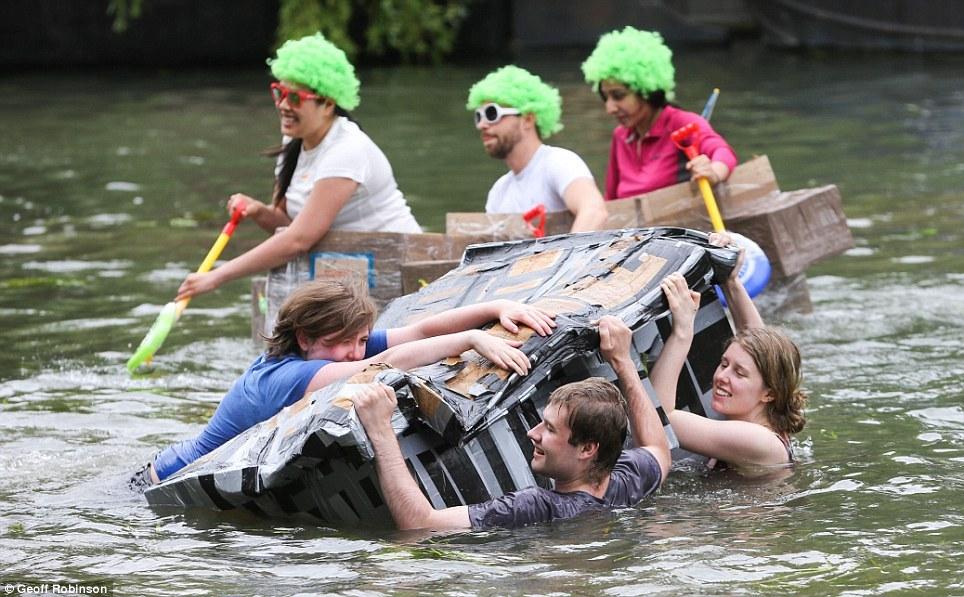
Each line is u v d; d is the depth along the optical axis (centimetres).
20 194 4028
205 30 7788
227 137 5022
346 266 2414
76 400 2220
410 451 1573
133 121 5494
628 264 1833
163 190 4053
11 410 2166
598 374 1723
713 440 1773
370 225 2458
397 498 1530
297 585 1415
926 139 4559
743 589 1383
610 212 2580
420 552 1495
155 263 3178
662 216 2578
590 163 4231
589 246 1923
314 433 1509
